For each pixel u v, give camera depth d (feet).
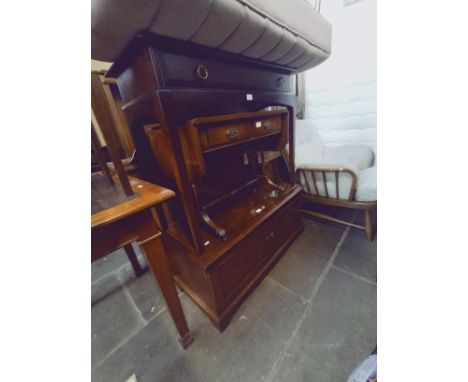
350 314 2.82
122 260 4.55
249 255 3.06
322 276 3.49
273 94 3.02
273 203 3.61
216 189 3.62
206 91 2.13
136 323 3.09
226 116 2.18
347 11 5.52
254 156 4.17
